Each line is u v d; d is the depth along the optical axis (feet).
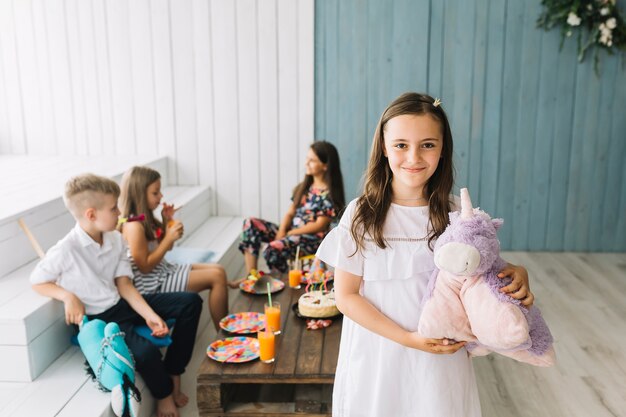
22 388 6.54
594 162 14.37
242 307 8.46
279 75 14.37
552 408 7.59
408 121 4.05
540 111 14.21
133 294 7.50
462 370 4.37
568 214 14.65
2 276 7.93
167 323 7.84
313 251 10.84
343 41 14.16
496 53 14.02
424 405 4.30
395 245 4.30
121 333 6.50
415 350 4.31
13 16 14.29
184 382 8.20
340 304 4.36
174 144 14.83
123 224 8.35
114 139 14.80
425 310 4.04
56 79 14.55
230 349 6.97
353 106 14.43
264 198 14.99
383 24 14.03
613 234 14.65
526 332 3.74
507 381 8.29
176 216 12.09
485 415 7.42
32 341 6.64
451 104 14.29
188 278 8.81
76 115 14.69
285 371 6.43
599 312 10.73
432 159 4.11
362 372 4.45
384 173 4.36
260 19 14.15
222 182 14.98
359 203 4.40
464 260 3.78
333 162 10.77
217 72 14.44
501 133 14.38
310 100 14.42
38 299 7.07
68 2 14.23
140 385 6.92
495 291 3.86
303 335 7.38
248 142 14.75
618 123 14.16
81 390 6.47
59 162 13.39
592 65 13.94
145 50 14.39
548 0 13.62
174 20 14.24
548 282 12.43
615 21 13.37
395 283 4.33
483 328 3.84
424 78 14.21
